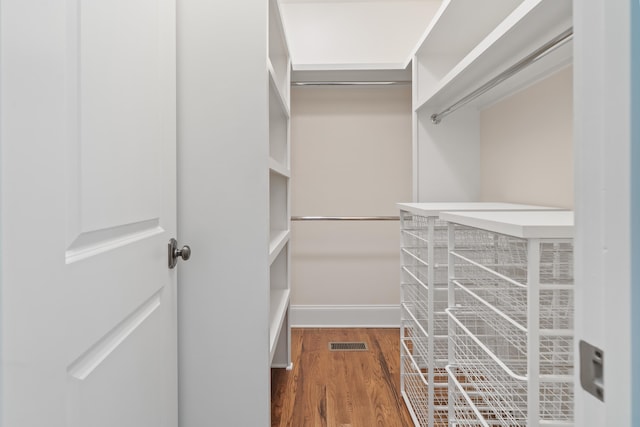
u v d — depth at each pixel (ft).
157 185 3.90
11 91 1.91
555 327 3.88
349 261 10.51
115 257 2.98
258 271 4.81
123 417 3.13
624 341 1.24
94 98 2.68
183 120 4.79
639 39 1.18
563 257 3.93
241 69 4.79
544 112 6.25
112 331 3.01
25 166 2.01
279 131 8.23
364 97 10.39
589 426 1.38
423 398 6.25
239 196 4.79
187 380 4.83
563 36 4.21
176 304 4.50
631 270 1.21
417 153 8.71
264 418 4.81
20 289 1.96
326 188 10.46
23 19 1.99
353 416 6.23
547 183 6.17
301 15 10.46
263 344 4.81
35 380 2.07
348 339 9.62
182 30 4.79
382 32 10.44
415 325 6.90
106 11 2.86
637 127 1.19
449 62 8.63
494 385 4.15
